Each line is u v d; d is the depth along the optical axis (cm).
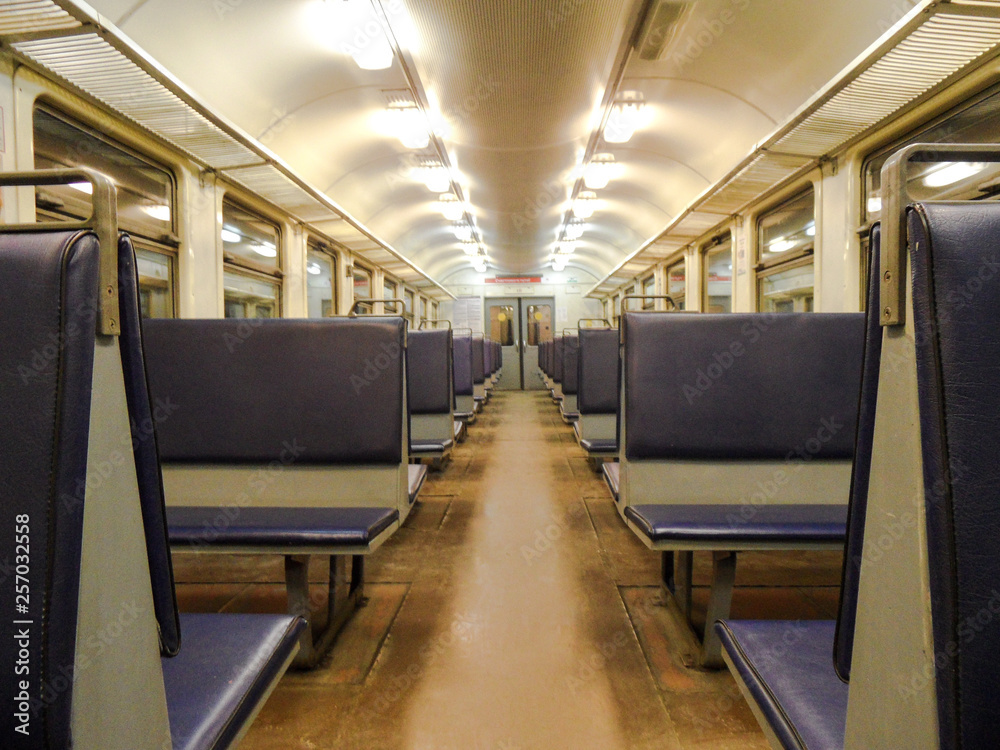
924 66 306
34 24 252
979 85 318
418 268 1134
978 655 56
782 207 573
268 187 509
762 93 485
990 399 58
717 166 648
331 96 527
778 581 267
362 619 229
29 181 72
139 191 392
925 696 59
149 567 87
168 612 89
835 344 218
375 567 286
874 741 69
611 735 158
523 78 487
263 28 402
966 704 56
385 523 199
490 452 616
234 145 403
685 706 171
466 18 392
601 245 1356
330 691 179
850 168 433
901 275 64
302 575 191
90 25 253
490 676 188
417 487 256
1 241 65
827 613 233
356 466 221
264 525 187
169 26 356
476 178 814
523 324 1764
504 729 161
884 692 67
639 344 220
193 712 91
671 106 564
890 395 67
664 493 221
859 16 356
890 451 66
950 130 351
